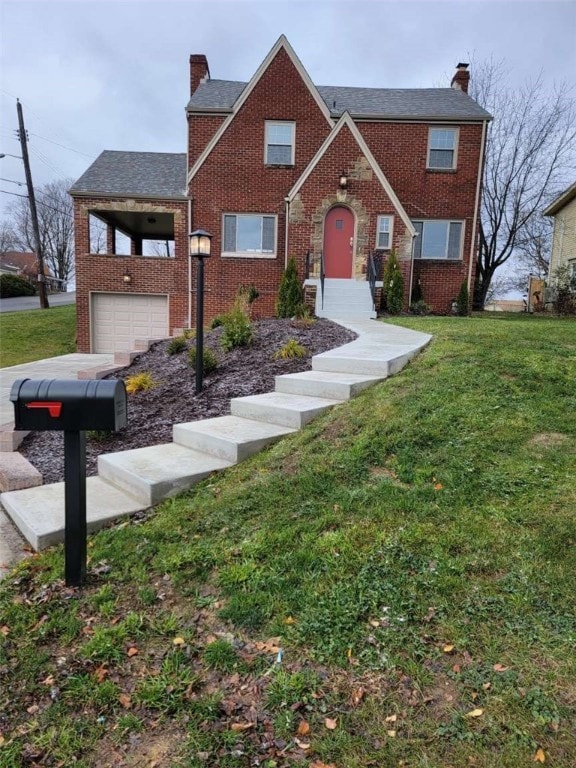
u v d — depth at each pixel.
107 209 14.59
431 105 15.34
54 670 1.97
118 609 2.32
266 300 14.62
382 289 13.24
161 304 15.08
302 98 14.16
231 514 3.05
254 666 1.91
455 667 1.80
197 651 2.02
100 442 4.80
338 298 12.87
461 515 2.72
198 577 2.50
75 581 2.51
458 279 14.90
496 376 4.61
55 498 3.64
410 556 2.42
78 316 15.01
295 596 2.26
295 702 1.73
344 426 3.97
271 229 14.49
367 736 1.59
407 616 2.06
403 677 1.79
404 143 14.70
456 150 14.64
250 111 14.16
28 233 51.25
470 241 14.78
